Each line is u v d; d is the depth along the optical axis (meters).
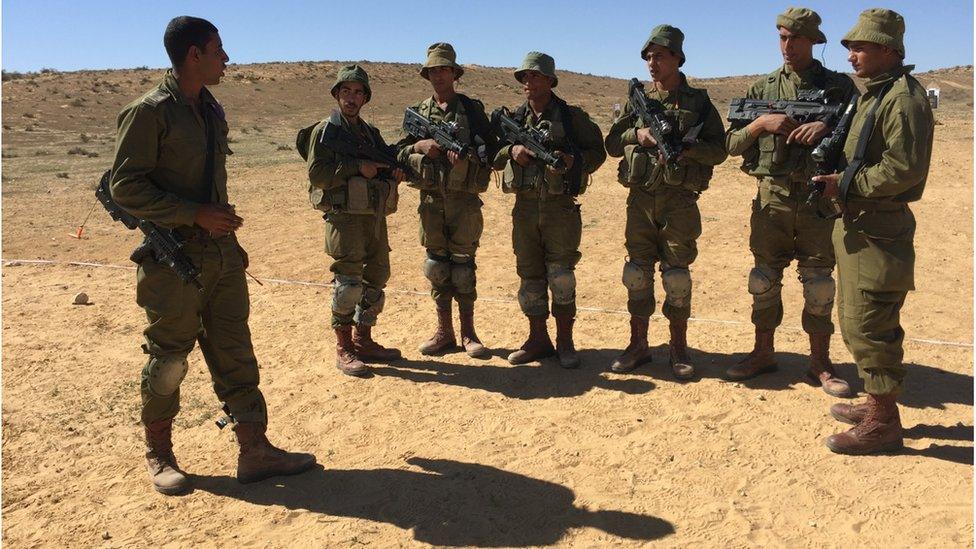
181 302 3.71
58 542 3.49
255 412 4.01
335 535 3.50
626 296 7.79
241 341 3.98
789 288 7.79
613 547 3.36
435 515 3.67
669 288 5.24
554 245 5.50
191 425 4.82
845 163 4.02
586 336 6.48
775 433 4.44
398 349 6.07
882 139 3.79
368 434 4.64
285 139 30.77
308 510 3.74
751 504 3.67
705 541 3.38
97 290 8.32
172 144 3.58
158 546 3.44
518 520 3.61
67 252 10.27
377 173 5.36
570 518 3.61
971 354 5.75
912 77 3.81
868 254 3.91
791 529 3.46
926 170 3.69
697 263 9.02
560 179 5.25
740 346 6.07
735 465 4.07
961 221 10.75
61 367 5.96
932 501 3.62
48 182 17.23
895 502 3.63
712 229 10.89
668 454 4.23
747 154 5.04
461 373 5.66
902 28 3.77
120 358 6.16
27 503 3.86
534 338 5.84
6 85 55.34
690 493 3.80
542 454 4.29
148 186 3.51
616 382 5.36
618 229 11.27
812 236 4.85
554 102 5.35
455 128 5.26
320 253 10.07
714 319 6.86
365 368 5.62
